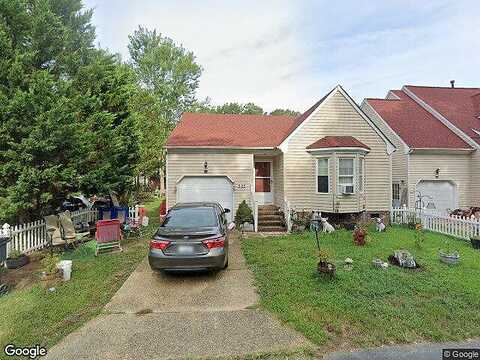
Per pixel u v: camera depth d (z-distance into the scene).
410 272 7.86
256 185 16.91
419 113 20.55
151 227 15.59
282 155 15.30
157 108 26.36
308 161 15.17
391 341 4.89
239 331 5.16
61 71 12.21
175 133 16.61
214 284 7.26
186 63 35.66
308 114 16.19
